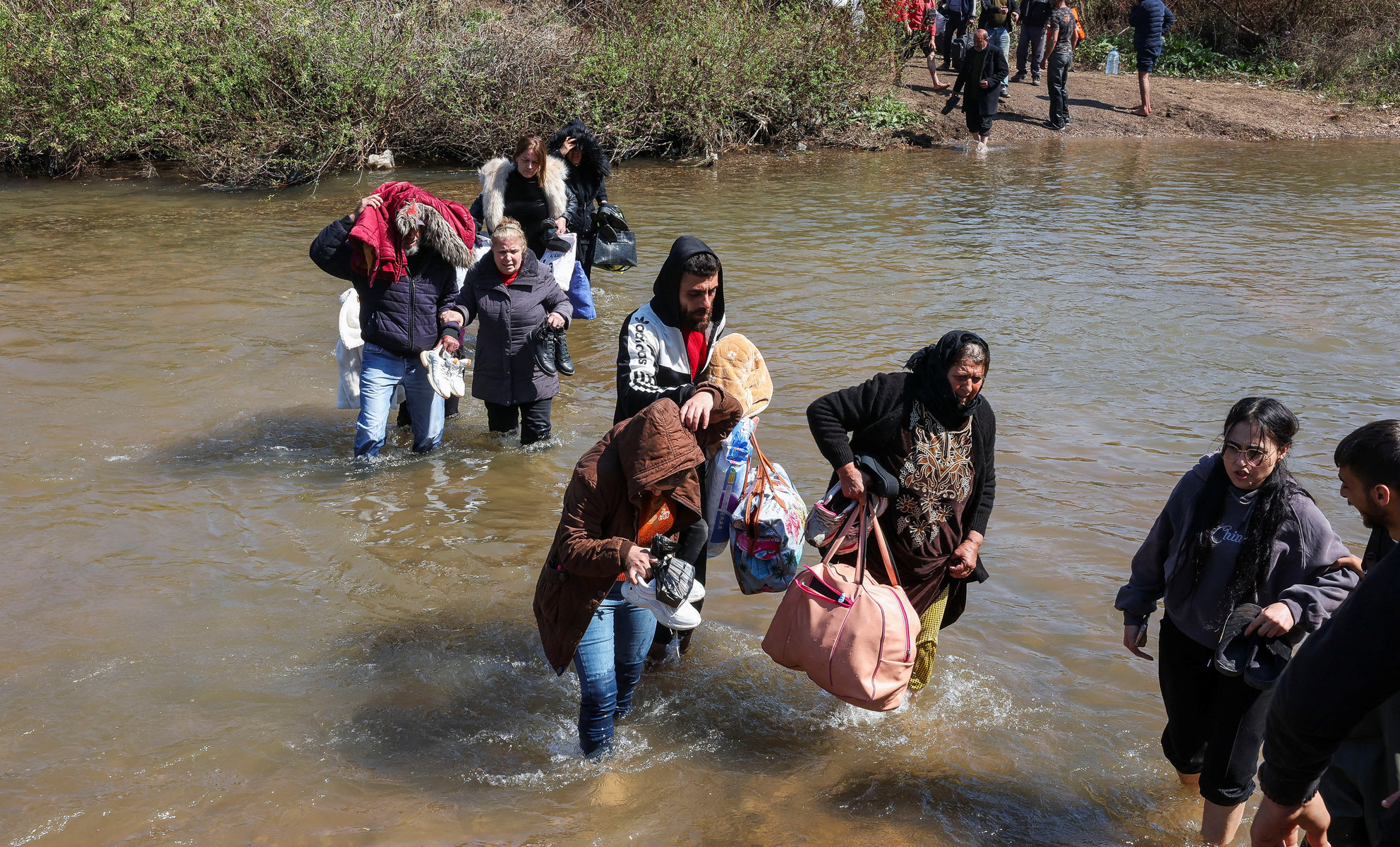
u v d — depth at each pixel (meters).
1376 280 10.61
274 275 10.85
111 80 16.67
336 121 17.23
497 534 5.53
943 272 11.09
